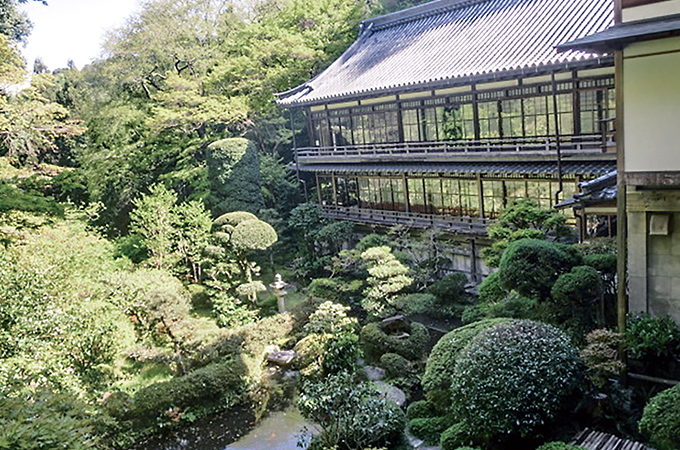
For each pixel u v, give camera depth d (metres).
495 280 14.25
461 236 22.58
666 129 9.50
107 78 37.69
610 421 9.90
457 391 10.37
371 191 27.84
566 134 18.73
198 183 31.80
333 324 16.30
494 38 22.14
